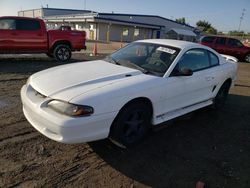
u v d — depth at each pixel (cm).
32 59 1172
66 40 1155
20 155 330
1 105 498
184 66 432
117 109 325
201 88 473
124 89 334
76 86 327
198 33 5109
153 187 294
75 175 302
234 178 322
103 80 349
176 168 332
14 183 278
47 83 343
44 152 342
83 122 297
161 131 437
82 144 370
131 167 327
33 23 1057
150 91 363
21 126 409
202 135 436
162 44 455
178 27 4769
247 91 802
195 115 531
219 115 542
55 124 295
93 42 3164
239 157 374
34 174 296
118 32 4094
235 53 1778
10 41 1008
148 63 419
